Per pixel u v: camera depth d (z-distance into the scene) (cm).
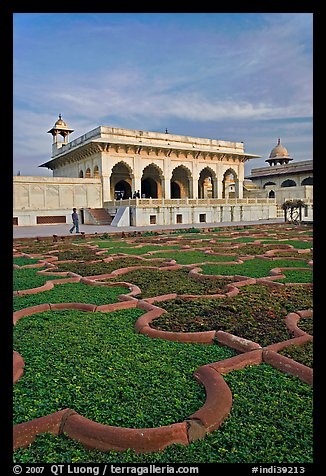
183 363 252
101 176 2564
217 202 2477
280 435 172
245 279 516
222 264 673
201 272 592
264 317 347
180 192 3338
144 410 194
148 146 2622
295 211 2478
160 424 181
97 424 178
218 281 522
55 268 668
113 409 195
